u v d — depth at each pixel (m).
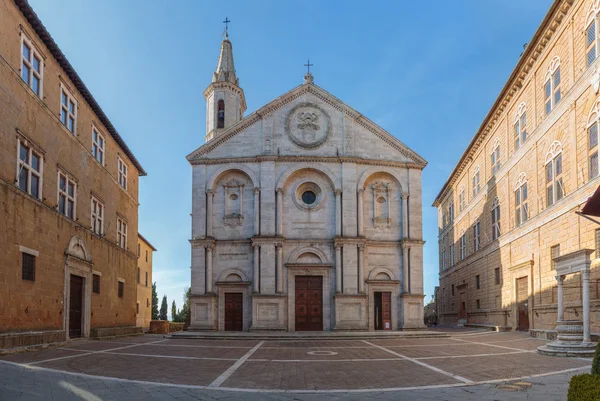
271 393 12.64
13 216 21.48
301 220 38.72
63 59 26.86
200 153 39.50
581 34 26.23
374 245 38.72
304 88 40.25
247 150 39.59
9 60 21.53
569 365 17.64
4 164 20.92
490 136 43.62
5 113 21.09
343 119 40.09
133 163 41.97
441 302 65.56
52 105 26.16
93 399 11.79
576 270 21.45
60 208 27.16
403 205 39.31
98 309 32.38
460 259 54.72
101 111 32.81
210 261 37.91
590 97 25.06
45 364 16.84
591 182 24.67
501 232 40.19
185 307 85.19
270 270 37.41
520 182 36.03
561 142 28.78
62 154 27.22
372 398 12.07
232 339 32.16
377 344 28.11
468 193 51.16
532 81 33.72
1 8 20.88
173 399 11.94
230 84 50.50
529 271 33.34
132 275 40.62
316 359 20.16
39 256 23.95
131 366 17.25
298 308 37.75
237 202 39.06
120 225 38.25
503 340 29.70
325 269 38.00
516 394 12.37
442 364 18.23
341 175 39.06
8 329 20.95
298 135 39.81
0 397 11.73
